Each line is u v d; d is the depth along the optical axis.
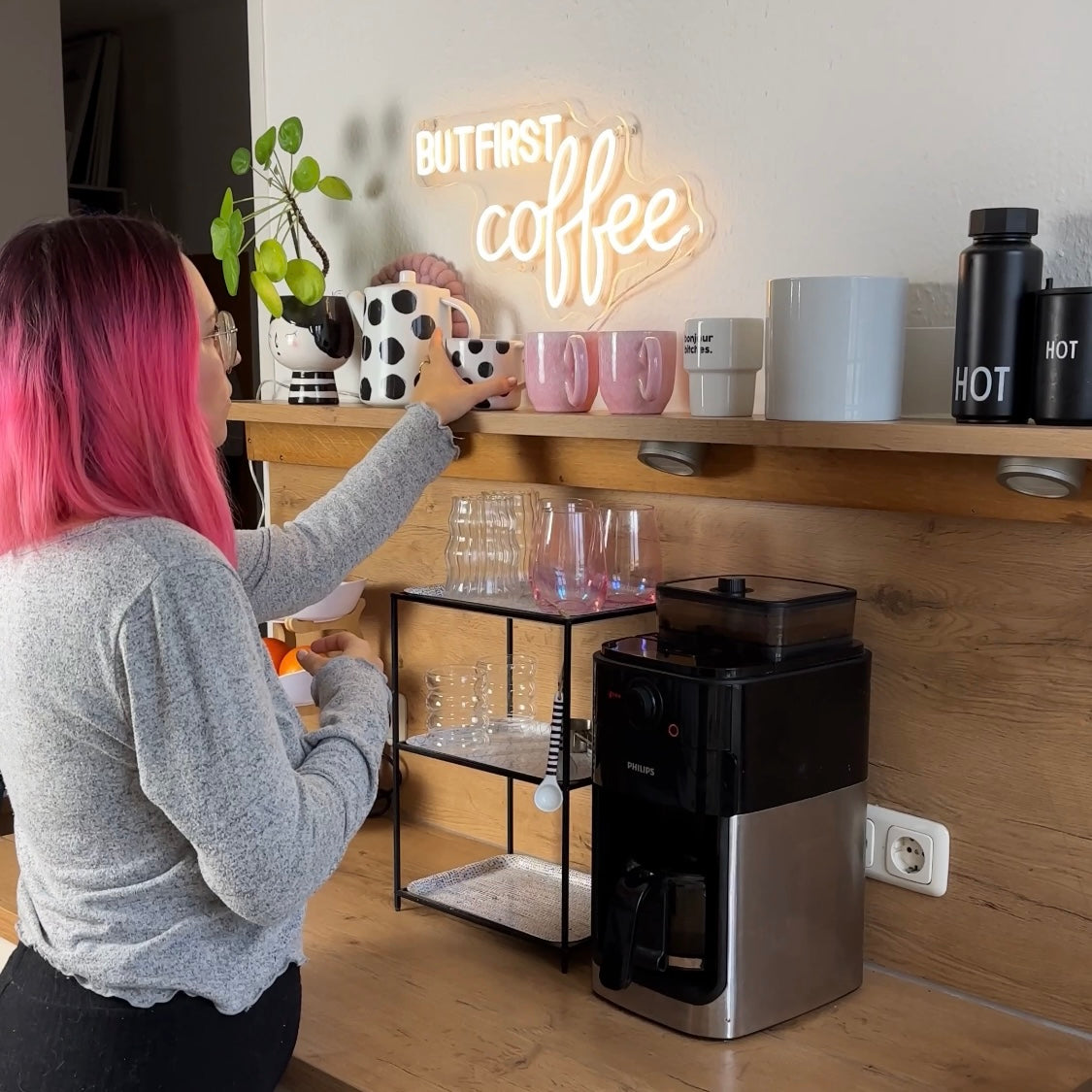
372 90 1.88
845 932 1.40
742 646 1.32
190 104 4.27
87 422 0.99
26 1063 1.04
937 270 1.34
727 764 1.25
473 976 1.46
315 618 1.86
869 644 1.44
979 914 1.39
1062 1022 1.34
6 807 1.99
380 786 1.98
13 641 0.99
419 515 1.88
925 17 1.32
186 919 1.04
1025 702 1.33
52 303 0.98
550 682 1.75
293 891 0.99
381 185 1.89
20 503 0.98
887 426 1.17
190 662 0.94
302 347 1.80
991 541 1.33
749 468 1.50
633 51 1.56
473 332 1.72
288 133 1.79
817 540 1.47
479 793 1.86
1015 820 1.35
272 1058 1.12
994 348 1.15
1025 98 1.26
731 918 1.28
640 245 1.58
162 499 1.02
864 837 1.40
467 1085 1.21
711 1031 1.30
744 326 1.35
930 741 1.41
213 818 0.94
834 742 1.34
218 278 4.17
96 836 1.02
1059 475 1.17
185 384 1.04
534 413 1.55
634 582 1.55
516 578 1.62
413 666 1.93
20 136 3.41
